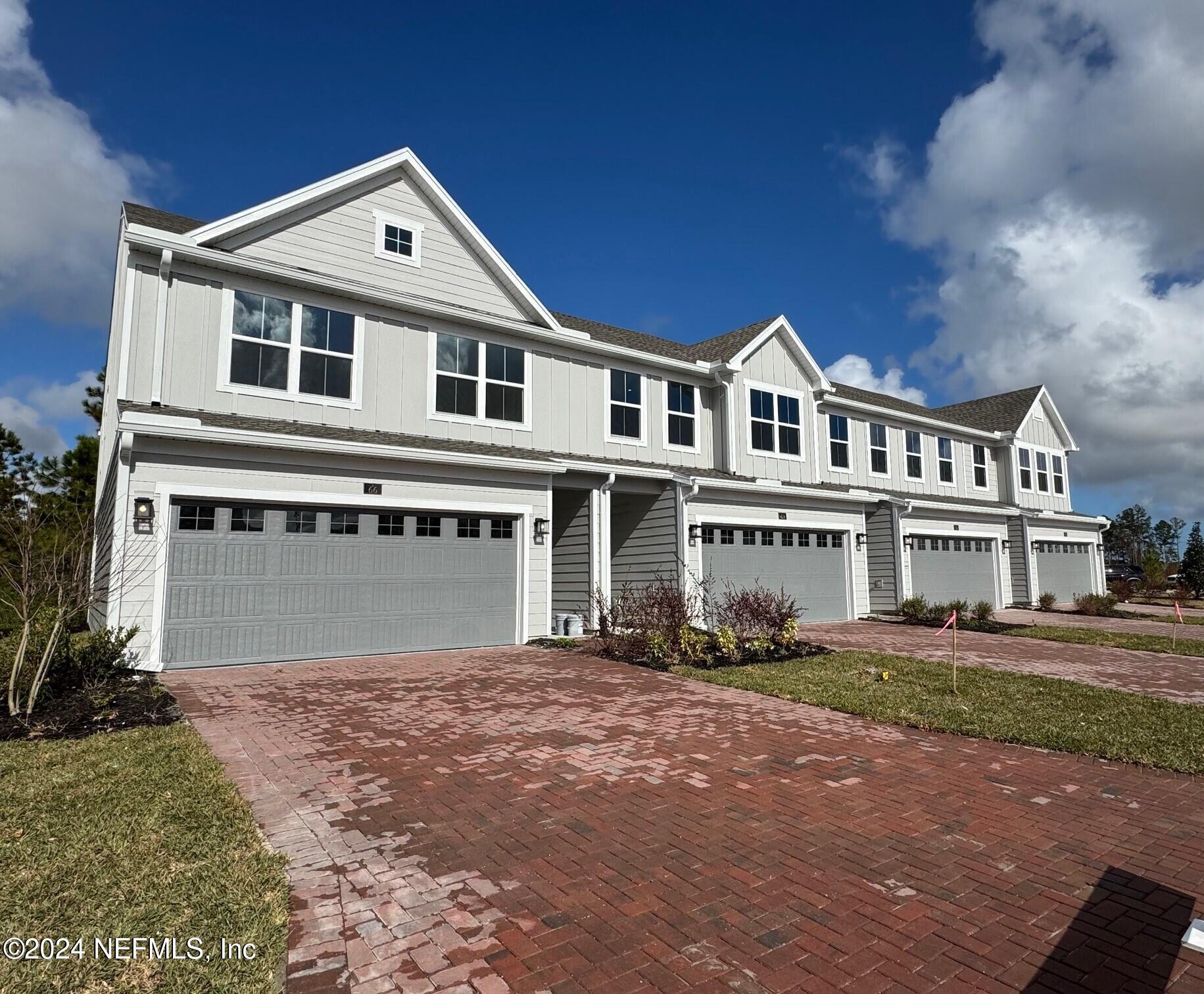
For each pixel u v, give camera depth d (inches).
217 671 391.5
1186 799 220.1
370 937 131.2
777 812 200.7
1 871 150.5
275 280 482.6
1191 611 1017.5
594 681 387.2
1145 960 128.5
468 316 558.3
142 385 429.1
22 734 256.2
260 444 412.2
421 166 548.4
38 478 842.8
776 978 121.0
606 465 593.9
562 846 174.9
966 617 736.3
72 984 113.0
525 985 117.2
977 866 168.1
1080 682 418.6
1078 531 1140.5
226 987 113.7
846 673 420.2
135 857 158.4
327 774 224.4
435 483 488.7
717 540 660.7
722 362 719.1
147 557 383.9
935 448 1004.6
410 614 476.1
